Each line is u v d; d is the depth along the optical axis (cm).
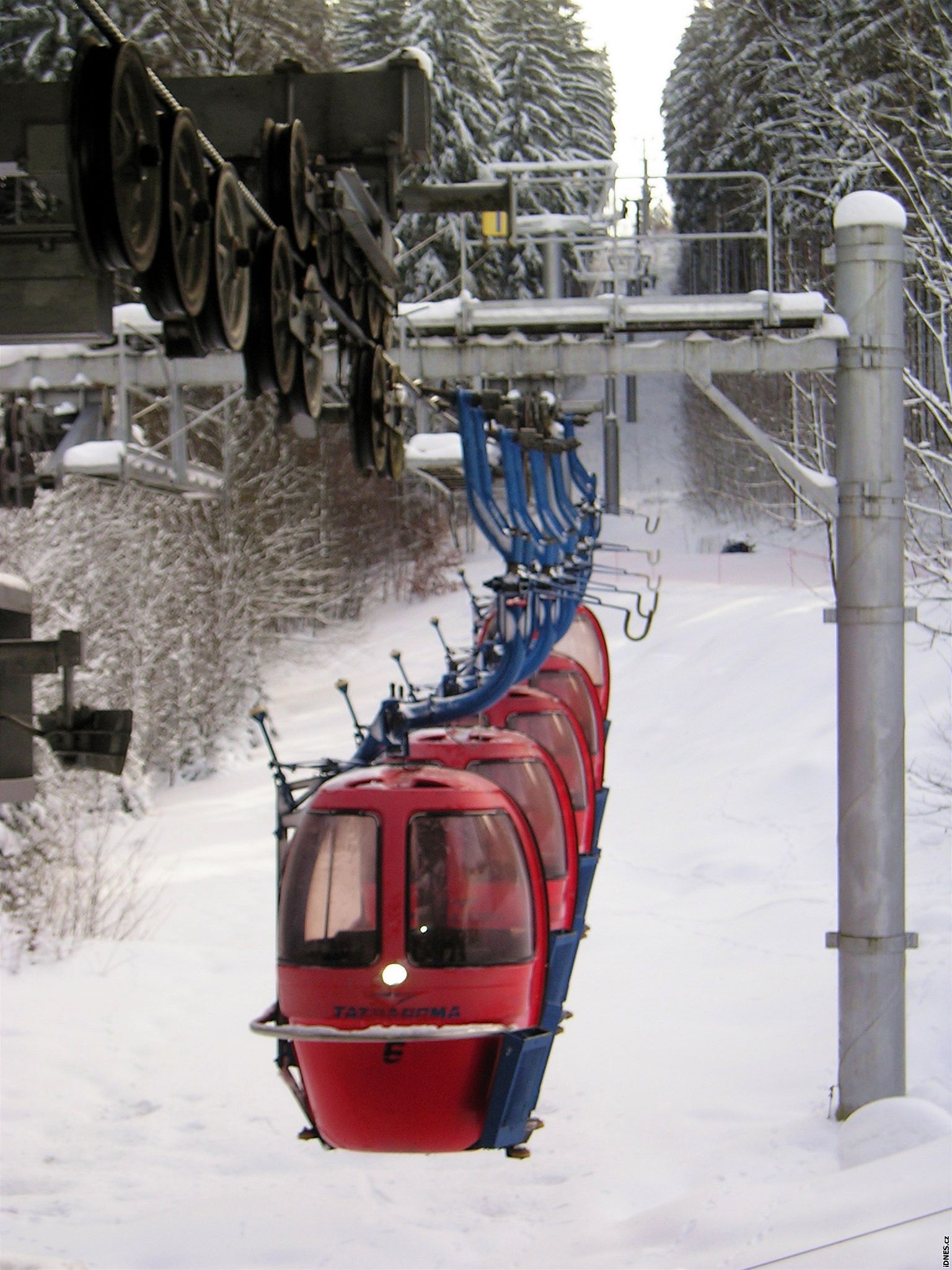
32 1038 1441
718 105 6581
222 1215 986
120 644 3016
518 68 5294
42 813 1814
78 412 1051
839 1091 1067
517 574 1168
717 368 1110
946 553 1619
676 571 5300
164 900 2108
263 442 4056
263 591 3912
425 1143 893
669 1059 1306
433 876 897
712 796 2602
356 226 576
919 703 2388
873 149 1614
